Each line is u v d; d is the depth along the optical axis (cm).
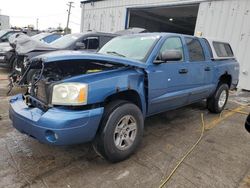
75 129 268
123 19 1470
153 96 364
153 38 398
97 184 274
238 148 387
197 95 479
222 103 582
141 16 1889
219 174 306
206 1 1047
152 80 354
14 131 402
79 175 289
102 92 289
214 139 419
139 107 353
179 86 416
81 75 289
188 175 300
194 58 458
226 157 353
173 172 305
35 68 338
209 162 336
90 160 325
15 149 343
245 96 834
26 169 296
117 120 303
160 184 279
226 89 583
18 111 299
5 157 321
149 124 477
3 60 883
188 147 379
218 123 507
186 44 441
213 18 1032
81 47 742
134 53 382
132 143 331
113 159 312
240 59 956
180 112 569
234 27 967
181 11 1602
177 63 406
